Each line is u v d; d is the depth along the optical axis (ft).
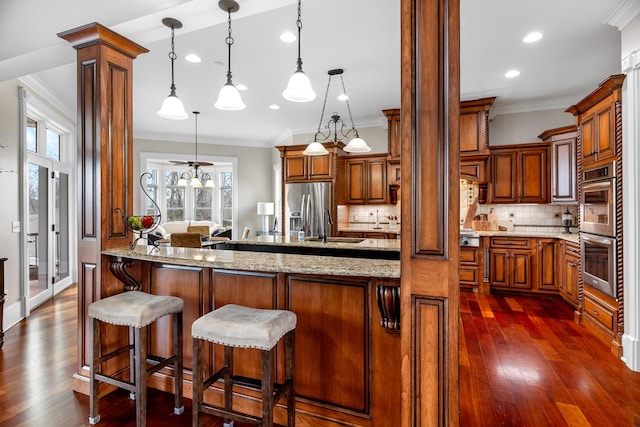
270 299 6.53
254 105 16.74
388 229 18.47
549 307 13.64
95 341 6.41
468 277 15.97
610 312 9.67
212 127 21.33
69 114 16.28
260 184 25.70
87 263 7.49
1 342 9.56
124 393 7.49
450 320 4.63
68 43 7.63
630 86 8.66
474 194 17.40
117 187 7.65
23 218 11.98
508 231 16.90
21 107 11.91
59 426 6.24
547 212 16.40
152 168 28.81
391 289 5.23
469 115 15.76
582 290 11.55
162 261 6.75
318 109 17.40
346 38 10.18
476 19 9.16
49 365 8.55
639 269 8.40
